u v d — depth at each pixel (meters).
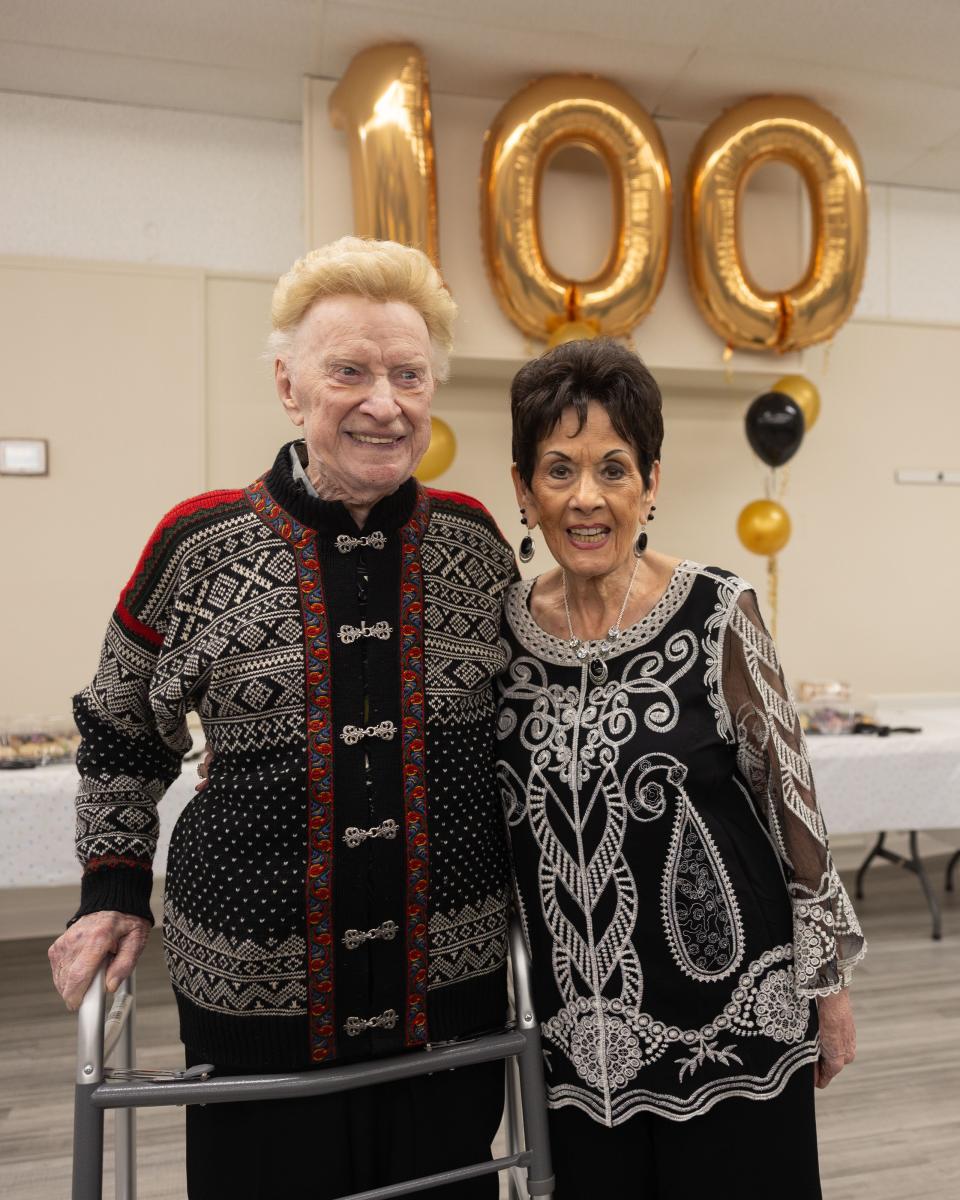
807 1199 0.98
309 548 0.95
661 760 0.97
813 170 3.13
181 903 0.95
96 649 3.27
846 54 2.95
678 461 3.74
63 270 3.20
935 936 3.01
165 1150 1.93
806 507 3.88
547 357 1.01
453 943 0.97
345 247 0.93
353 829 0.92
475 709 1.02
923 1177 1.82
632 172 2.97
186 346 3.30
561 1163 1.03
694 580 1.02
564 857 1.00
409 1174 0.99
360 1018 0.93
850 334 3.89
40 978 2.81
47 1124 2.01
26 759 2.40
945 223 4.00
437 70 3.01
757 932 0.98
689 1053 0.97
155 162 3.28
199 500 0.99
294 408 0.96
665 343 3.31
